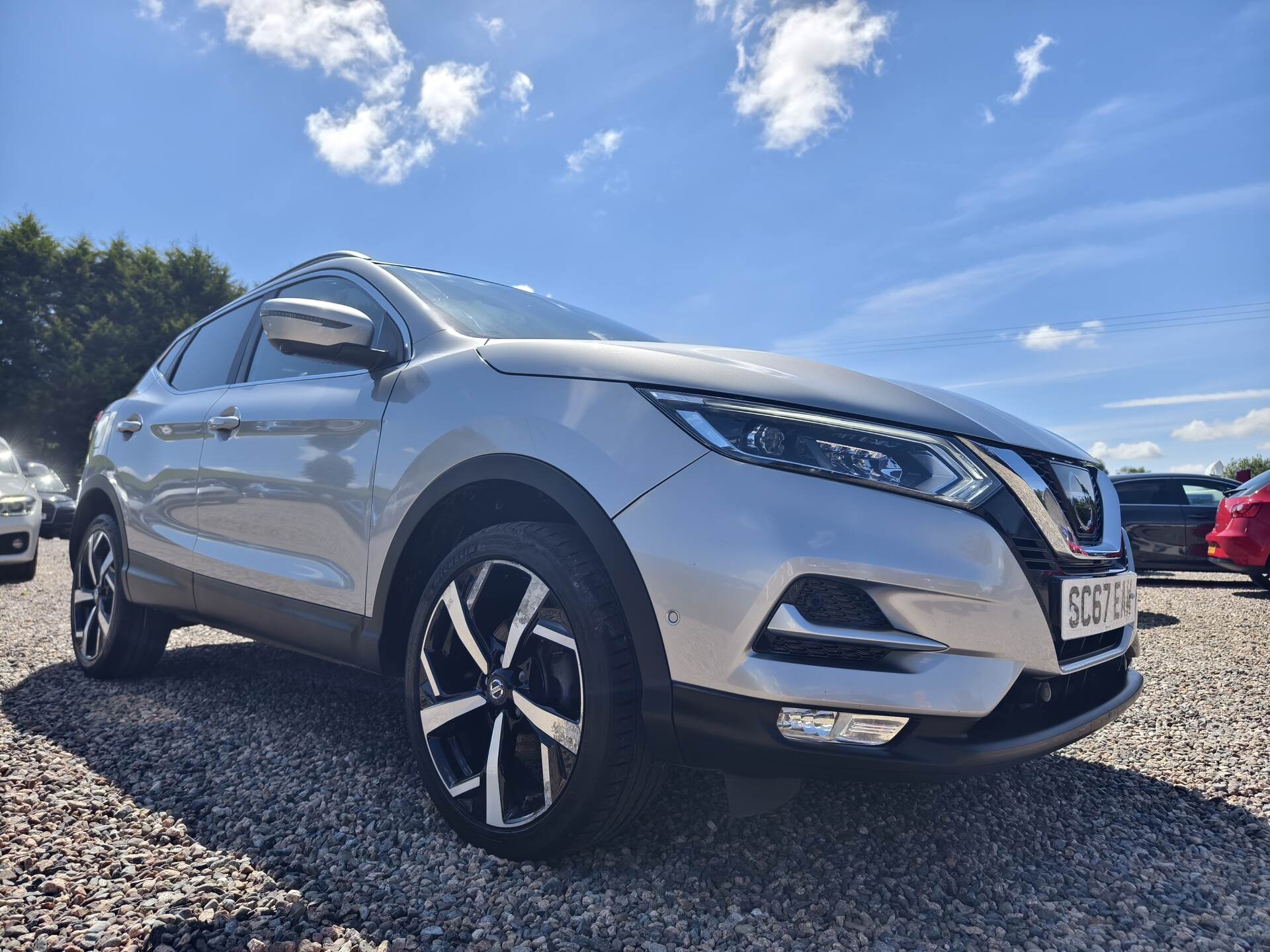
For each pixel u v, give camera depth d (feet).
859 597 5.20
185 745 8.61
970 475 5.54
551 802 5.67
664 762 5.62
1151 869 6.41
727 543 5.20
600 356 6.26
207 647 14.05
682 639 5.29
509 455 6.17
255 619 8.59
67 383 91.56
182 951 4.83
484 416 6.47
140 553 10.64
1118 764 8.84
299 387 8.73
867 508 5.24
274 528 8.40
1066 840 6.87
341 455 7.64
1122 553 6.87
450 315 8.06
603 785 5.47
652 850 6.20
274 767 7.97
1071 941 5.29
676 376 5.84
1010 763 5.40
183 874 5.82
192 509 9.73
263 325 7.34
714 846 6.31
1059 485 6.11
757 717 5.12
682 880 5.79
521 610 5.98
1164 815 7.50
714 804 7.05
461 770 6.38
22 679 11.51
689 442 5.53
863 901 5.65
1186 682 12.46
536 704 5.82
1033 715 5.75
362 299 8.81
